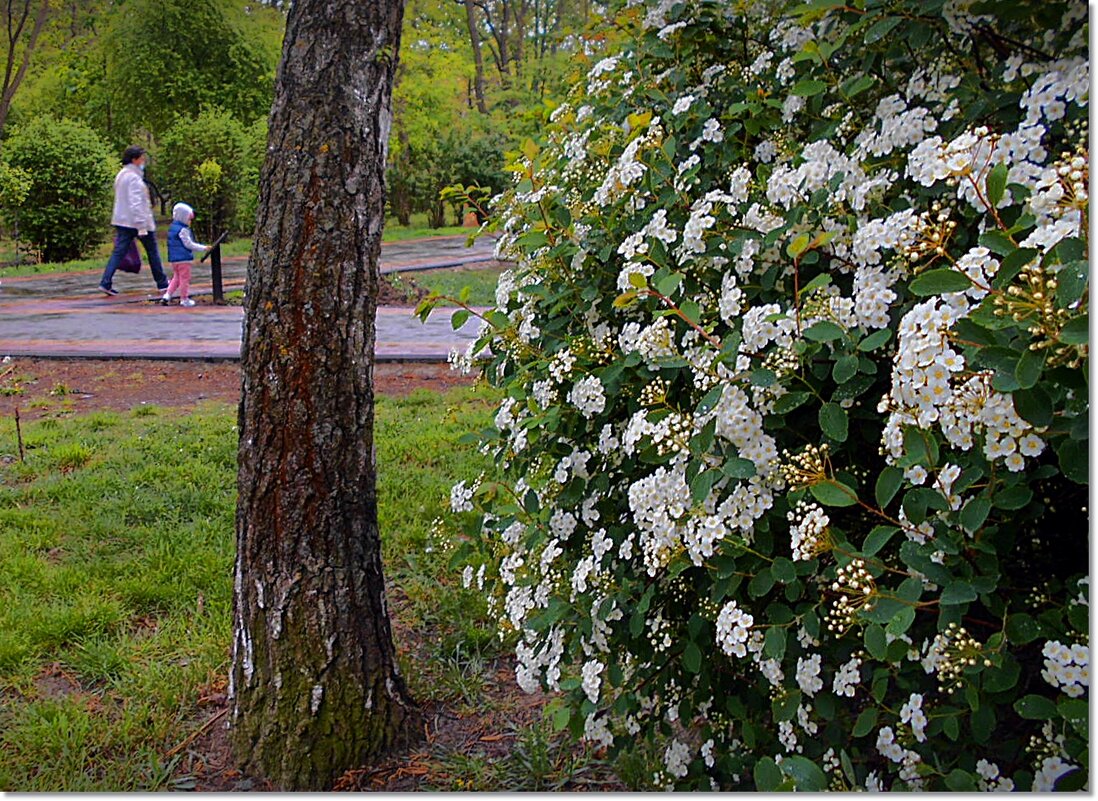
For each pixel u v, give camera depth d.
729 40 2.65
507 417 2.47
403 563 3.75
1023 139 1.52
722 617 1.78
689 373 2.01
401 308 10.41
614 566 2.16
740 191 2.06
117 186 11.85
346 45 2.38
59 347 7.96
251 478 2.49
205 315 10.11
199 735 2.68
